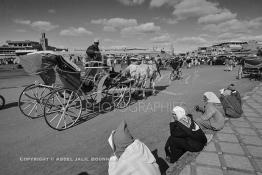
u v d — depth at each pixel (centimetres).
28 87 671
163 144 494
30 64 546
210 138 512
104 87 734
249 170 379
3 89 1272
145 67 943
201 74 2302
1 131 571
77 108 791
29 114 703
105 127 600
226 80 1683
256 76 1753
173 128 430
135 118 680
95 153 451
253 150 451
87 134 552
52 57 553
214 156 428
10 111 772
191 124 438
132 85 879
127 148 319
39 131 573
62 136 539
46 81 598
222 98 696
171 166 400
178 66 1789
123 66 991
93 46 711
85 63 685
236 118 665
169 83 1530
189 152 444
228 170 380
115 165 334
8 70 2834
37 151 459
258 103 852
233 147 465
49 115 716
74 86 611
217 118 562
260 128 576
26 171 387
